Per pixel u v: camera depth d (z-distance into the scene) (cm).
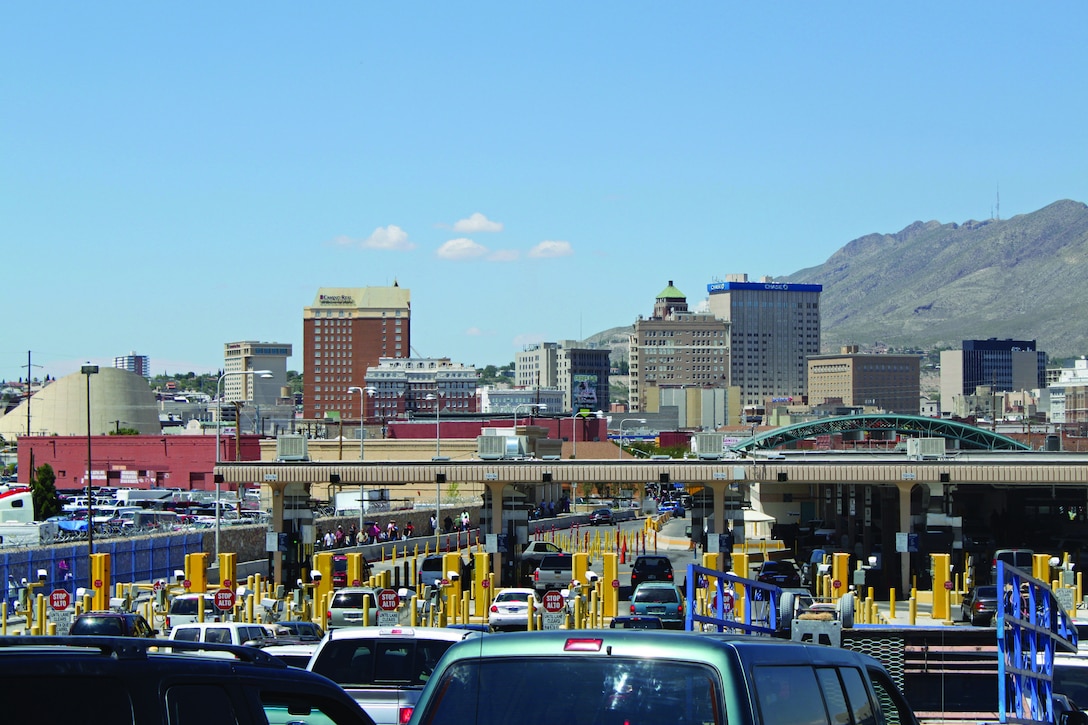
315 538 12306
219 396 10531
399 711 2895
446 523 15625
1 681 1141
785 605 4109
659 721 1320
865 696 1686
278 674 1408
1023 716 3528
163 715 1211
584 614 7112
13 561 8288
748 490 17438
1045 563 8800
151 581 9719
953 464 9519
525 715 1356
